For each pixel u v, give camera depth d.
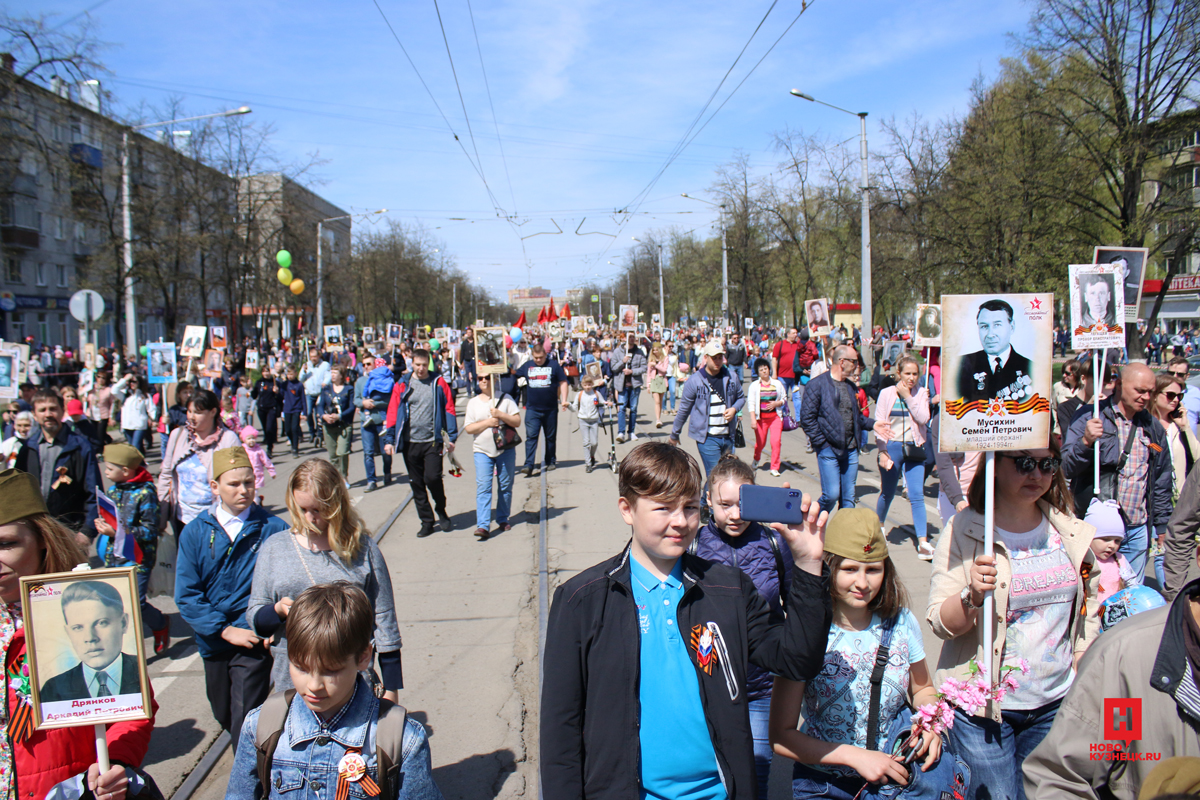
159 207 28.08
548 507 9.68
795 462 12.61
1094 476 5.18
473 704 4.65
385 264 57.16
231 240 31.30
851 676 2.64
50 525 2.39
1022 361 2.87
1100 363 6.11
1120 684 1.95
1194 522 4.09
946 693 2.65
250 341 39.69
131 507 5.30
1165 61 21.30
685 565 2.27
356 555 3.27
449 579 6.95
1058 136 24.05
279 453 15.61
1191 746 1.85
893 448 7.00
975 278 25.55
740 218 42.66
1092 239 24.14
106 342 46.41
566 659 2.13
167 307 29.42
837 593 2.62
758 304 52.91
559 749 2.10
